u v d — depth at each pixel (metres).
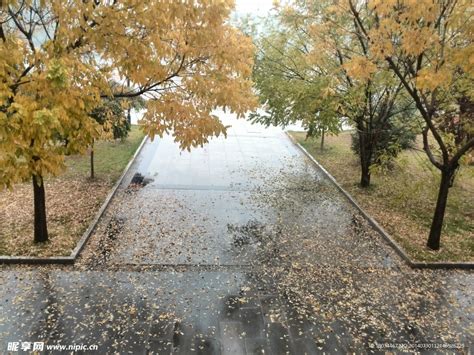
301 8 10.27
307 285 7.48
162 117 7.01
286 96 11.21
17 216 9.41
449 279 7.92
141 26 6.21
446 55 6.83
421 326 6.52
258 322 6.41
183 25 6.54
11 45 5.62
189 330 6.16
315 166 15.00
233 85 6.88
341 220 10.39
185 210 10.48
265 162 15.29
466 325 6.60
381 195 12.09
